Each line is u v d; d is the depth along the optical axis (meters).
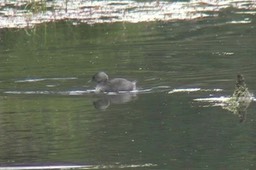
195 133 14.05
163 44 23.02
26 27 27.48
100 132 14.33
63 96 17.11
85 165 12.54
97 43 23.77
